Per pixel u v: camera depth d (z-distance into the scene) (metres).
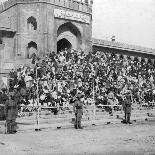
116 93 35.59
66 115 27.52
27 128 20.59
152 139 16.78
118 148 13.88
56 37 43.81
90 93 34.12
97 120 27.08
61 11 44.41
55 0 43.84
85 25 47.72
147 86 43.41
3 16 46.66
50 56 38.62
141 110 35.19
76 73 36.44
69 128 21.92
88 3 48.12
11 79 34.59
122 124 25.34
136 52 61.62
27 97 28.61
